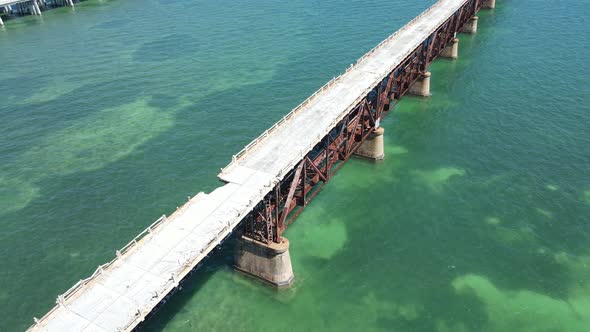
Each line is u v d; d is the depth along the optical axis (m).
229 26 113.00
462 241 46.16
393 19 108.75
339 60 87.94
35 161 62.06
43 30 120.25
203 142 64.19
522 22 108.56
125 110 74.50
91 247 46.81
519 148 60.75
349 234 47.38
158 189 55.09
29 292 41.94
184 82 83.44
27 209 52.75
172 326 37.41
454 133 65.44
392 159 60.09
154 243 31.52
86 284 28.44
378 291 40.75
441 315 38.44
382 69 58.25
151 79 85.50
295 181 39.59
